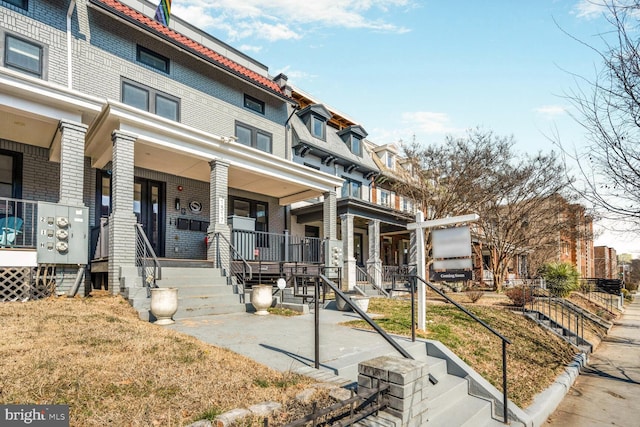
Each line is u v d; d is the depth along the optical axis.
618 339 12.98
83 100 7.83
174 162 10.94
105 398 3.23
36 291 6.86
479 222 19.12
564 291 18.92
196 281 8.62
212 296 8.16
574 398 6.80
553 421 5.78
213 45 14.59
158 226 11.99
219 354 4.67
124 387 3.44
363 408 3.49
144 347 4.53
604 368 8.97
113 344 4.52
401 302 11.09
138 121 8.56
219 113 13.38
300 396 3.54
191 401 3.33
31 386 3.27
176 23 13.51
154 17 12.85
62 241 7.16
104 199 10.71
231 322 7.02
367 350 5.22
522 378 6.71
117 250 7.94
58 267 7.27
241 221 12.18
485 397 5.38
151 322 6.52
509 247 19.36
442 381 5.41
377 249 16.95
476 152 16.67
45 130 8.51
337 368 4.35
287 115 16.28
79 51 9.98
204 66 13.11
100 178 10.58
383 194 21.83
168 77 12.00
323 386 3.80
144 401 3.25
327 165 17.94
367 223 20.27
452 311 9.73
